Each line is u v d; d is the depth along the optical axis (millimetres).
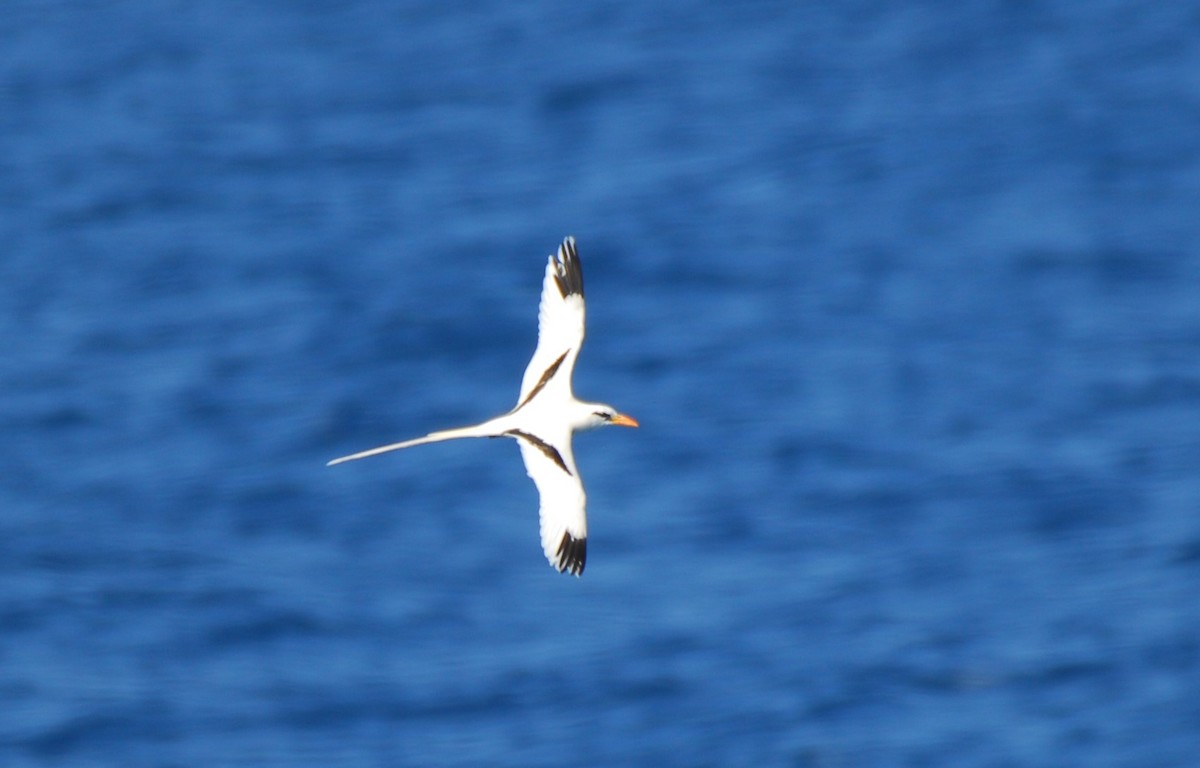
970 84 71375
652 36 78062
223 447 45031
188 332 52156
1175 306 51562
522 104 71125
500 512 41156
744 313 52406
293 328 52000
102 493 42656
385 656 35406
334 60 77562
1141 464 42062
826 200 60906
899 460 42875
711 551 38906
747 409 46062
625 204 61094
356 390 47938
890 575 37500
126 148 68625
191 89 75000
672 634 35656
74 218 61906
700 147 65938
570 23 80750
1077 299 52406
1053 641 34750
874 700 33094
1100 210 59000
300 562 39125
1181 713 32094
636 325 51812
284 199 62781
